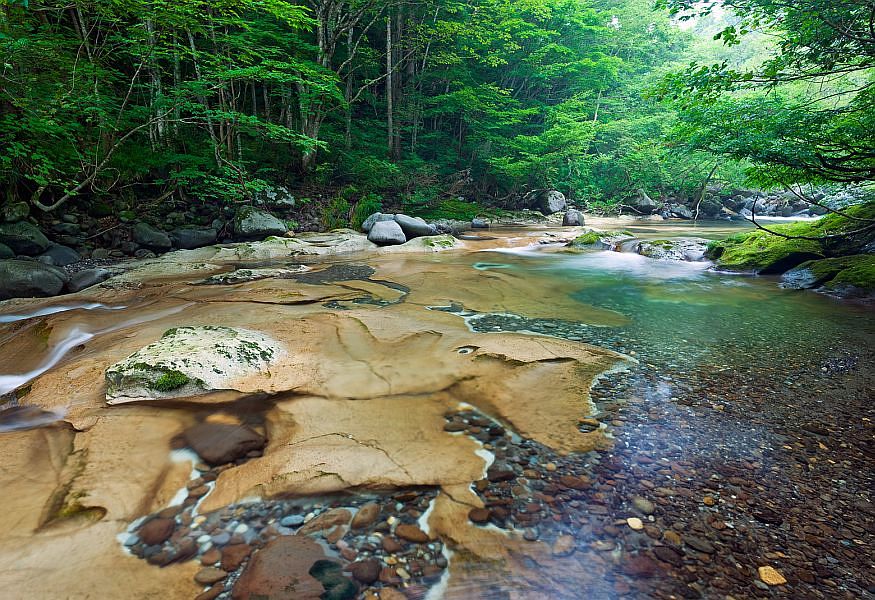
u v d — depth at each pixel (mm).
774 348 4156
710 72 5863
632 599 1523
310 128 14867
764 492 2107
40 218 8266
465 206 20344
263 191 12352
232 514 1930
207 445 2432
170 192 10367
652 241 11070
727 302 6109
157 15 8180
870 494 2100
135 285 6734
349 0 14719
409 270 8523
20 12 6664
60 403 2916
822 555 1731
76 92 7777
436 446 2439
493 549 1740
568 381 3316
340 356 3707
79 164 8695
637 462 2332
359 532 1825
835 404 3025
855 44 5316
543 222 21047
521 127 25516
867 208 8328
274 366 3436
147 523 1868
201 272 8023
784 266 8180
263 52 11852
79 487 2078
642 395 3123
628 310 5637
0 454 2348
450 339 4223
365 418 2729
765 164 6145
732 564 1681
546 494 2066
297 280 7395
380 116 21000
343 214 14266
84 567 1631
